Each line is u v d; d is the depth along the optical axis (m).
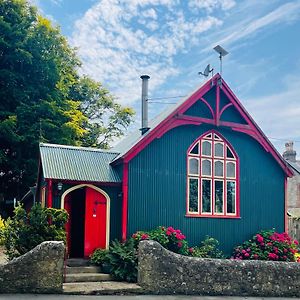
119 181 14.38
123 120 37.41
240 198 16.19
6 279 10.32
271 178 17.02
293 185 32.69
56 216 12.23
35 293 10.41
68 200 14.97
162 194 14.84
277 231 16.78
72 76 30.94
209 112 15.98
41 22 24.80
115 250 12.64
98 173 14.41
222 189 15.99
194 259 11.62
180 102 16.06
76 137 26.78
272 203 16.86
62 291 10.59
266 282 12.06
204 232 15.35
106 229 14.24
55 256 10.64
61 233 12.07
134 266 12.12
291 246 15.37
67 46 29.45
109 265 12.65
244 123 16.52
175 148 15.33
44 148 14.87
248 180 16.48
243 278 11.88
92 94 36.16
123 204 14.14
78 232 15.54
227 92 16.11
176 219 14.95
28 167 23.22
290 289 12.25
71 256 15.17
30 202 21.84
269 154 17.00
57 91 25.28
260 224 16.44
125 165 14.29
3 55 23.62
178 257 11.52
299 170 32.75
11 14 24.19
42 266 10.54
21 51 22.95
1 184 24.66
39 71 24.41
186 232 15.05
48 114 23.73
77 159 14.83
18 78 23.52
